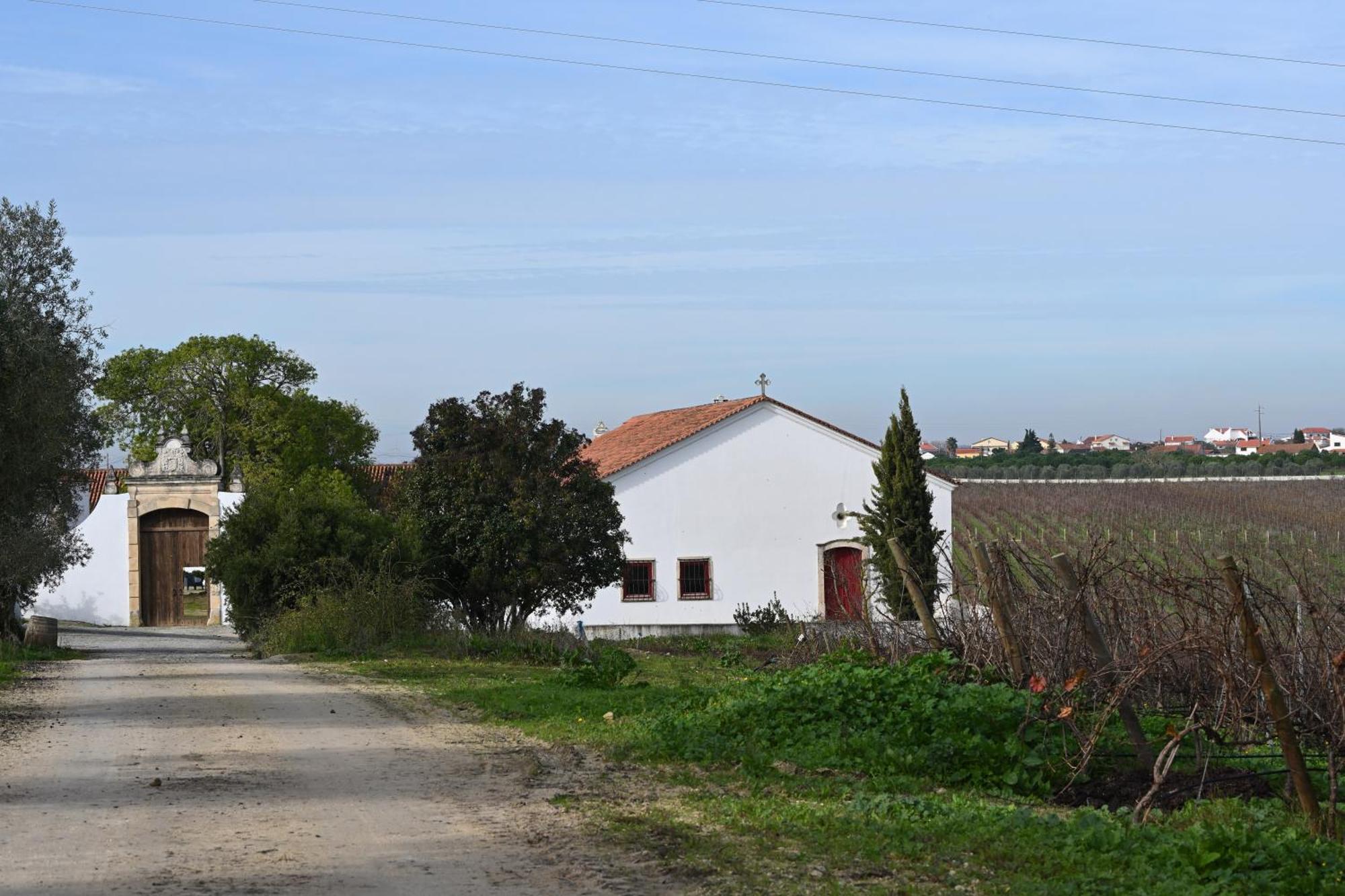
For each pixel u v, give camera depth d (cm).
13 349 2075
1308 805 891
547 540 2672
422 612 2494
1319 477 7725
